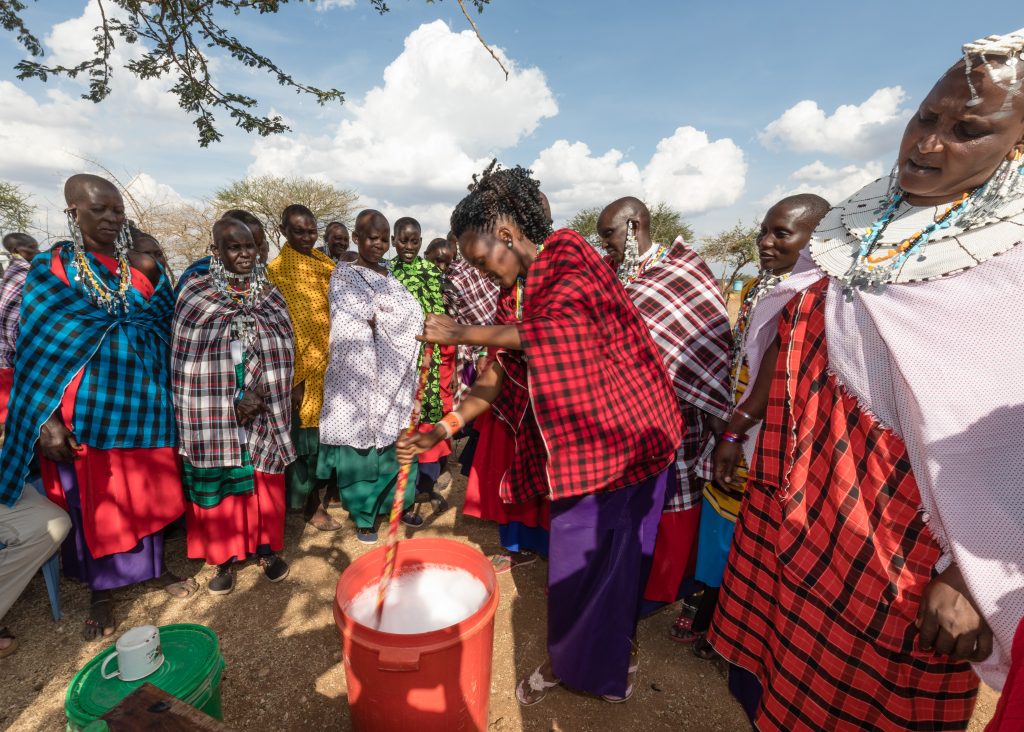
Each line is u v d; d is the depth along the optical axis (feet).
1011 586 3.93
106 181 9.11
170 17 13.03
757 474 5.82
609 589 7.30
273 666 8.76
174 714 4.63
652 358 7.16
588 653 7.57
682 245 9.43
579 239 6.64
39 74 12.67
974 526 4.04
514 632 9.77
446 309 15.84
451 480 16.19
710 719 8.08
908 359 4.24
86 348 8.79
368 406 11.69
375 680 6.01
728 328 8.91
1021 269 3.90
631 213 9.84
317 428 12.57
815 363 5.20
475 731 6.75
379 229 12.41
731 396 8.61
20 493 8.88
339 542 12.64
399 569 7.43
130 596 10.37
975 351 4.03
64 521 9.16
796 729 5.35
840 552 4.89
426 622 6.67
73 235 8.95
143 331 9.57
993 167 4.15
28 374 8.66
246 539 10.62
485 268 6.89
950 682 4.67
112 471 9.14
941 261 4.27
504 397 8.10
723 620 6.40
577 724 7.87
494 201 6.61
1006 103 3.87
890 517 4.61
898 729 4.83
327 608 10.25
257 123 14.89
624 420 6.66
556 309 6.16
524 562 11.87
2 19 12.16
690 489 8.57
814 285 5.35
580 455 6.56
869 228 4.88
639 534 7.35
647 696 8.43
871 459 4.68
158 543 10.03
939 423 4.13
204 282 9.91
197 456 9.67
